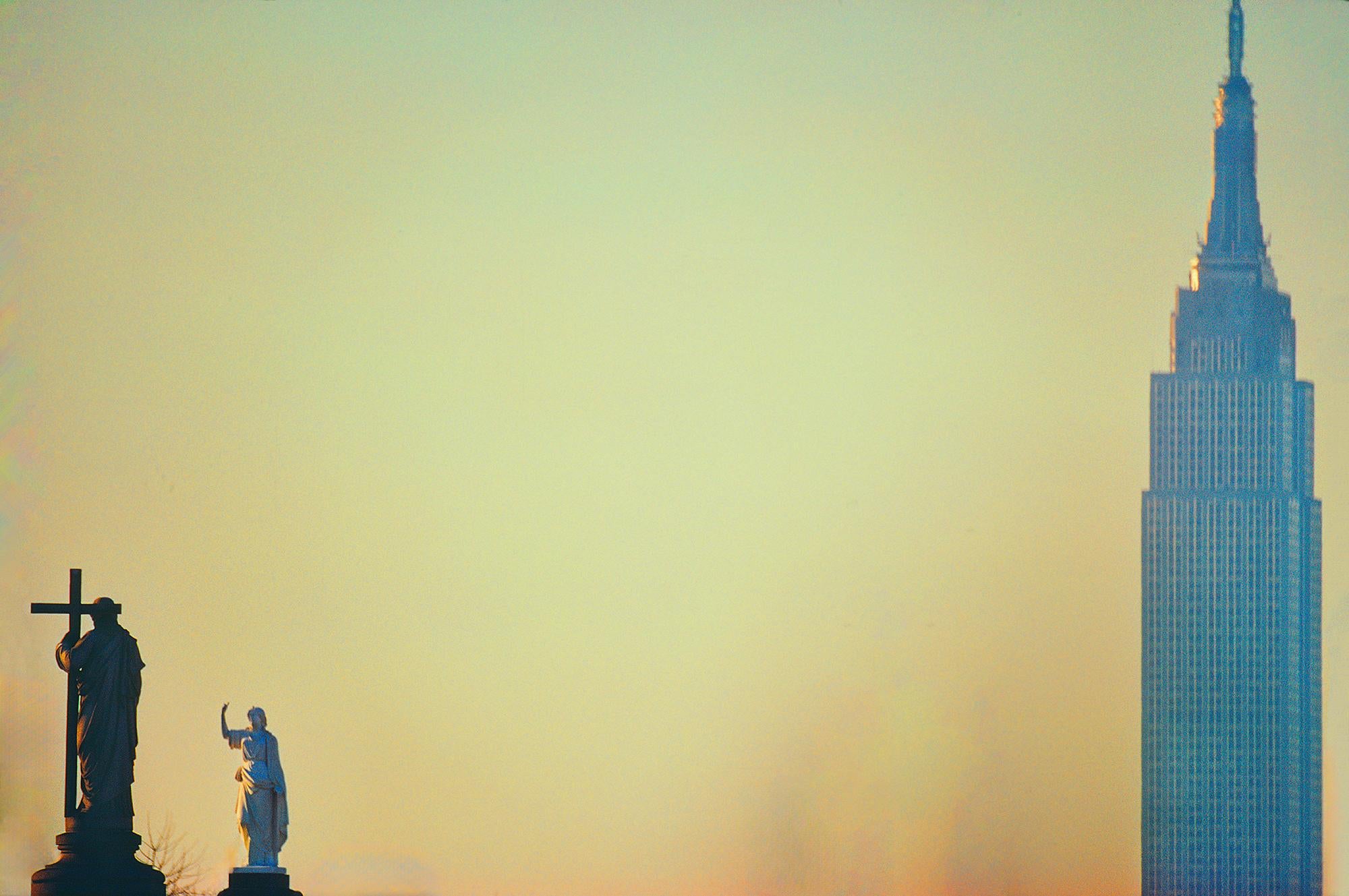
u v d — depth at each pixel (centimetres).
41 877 5375
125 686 5528
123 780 5509
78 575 5541
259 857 5550
